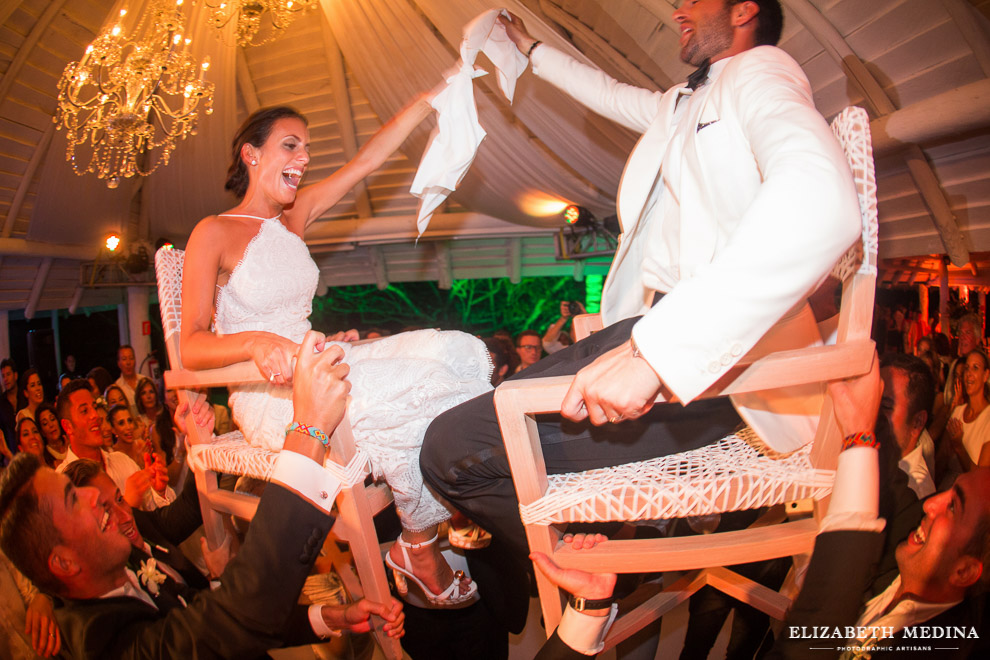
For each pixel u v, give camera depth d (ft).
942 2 10.78
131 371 21.85
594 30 16.65
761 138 2.78
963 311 15.49
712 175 3.31
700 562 3.20
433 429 3.72
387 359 4.49
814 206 2.34
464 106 5.83
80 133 20.13
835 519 2.96
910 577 3.97
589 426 3.57
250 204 5.11
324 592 6.29
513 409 3.00
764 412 3.24
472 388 4.48
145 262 27.66
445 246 31.96
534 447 3.31
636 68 16.80
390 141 5.86
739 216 3.25
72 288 27.61
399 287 59.93
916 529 4.07
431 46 18.20
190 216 28.04
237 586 3.23
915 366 7.55
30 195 21.90
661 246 3.94
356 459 3.95
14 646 5.09
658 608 4.84
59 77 18.57
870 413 2.94
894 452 5.74
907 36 11.94
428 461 3.73
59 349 27.61
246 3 14.30
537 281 59.82
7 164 19.98
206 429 5.42
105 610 3.94
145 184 25.67
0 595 5.07
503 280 59.77
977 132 12.37
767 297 2.37
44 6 16.48
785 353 2.76
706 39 3.77
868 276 2.90
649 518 3.11
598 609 3.27
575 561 3.28
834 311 3.95
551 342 23.29
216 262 4.68
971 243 14.66
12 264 23.90
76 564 3.92
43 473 3.95
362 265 33.58
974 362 10.19
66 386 11.94
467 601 5.22
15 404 19.35
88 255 26.35
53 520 3.87
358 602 4.23
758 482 3.10
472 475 3.59
